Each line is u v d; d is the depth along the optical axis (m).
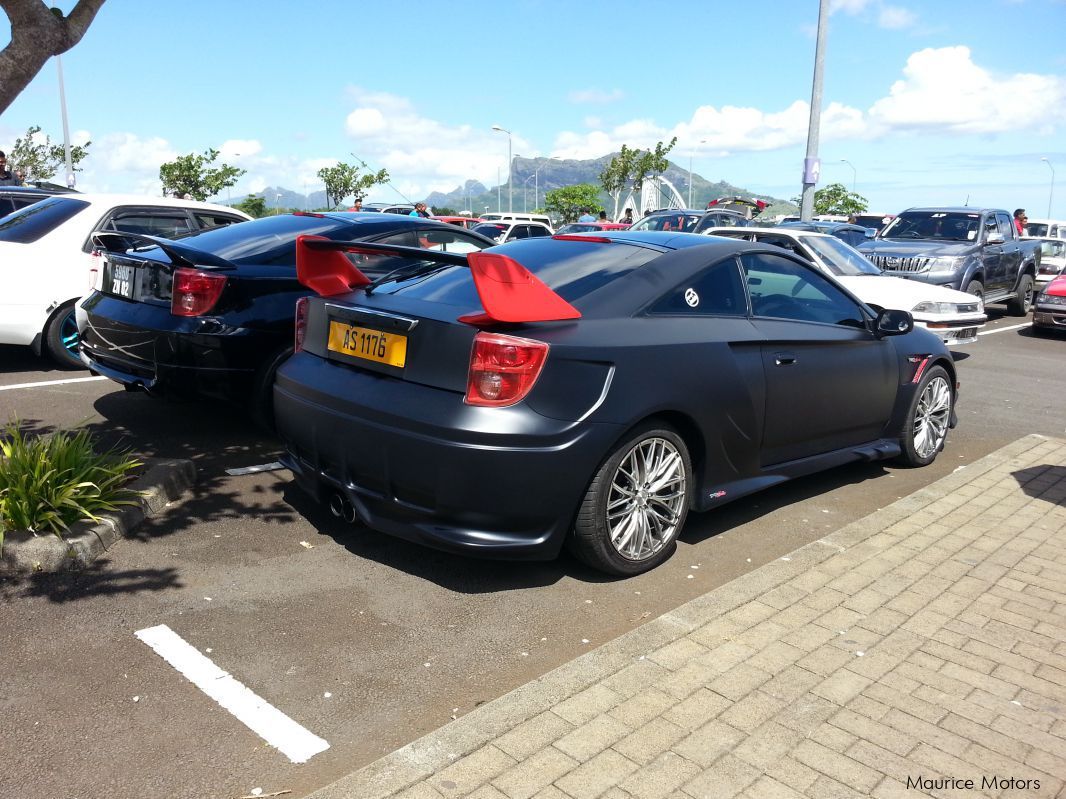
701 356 3.97
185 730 2.73
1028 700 2.93
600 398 3.53
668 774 2.50
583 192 54.41
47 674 3.00
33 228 7.50
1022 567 4.01
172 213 8.04
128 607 3.48
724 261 4.41
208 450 5.55
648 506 3.91
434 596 3.70
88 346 5.77
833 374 4.80
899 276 11.87
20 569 3.70
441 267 4.36
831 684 2.98
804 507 4.96
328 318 4.03
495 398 3.35
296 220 6.36
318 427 3.80
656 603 3.71
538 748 2.60
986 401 8.15
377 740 2.73
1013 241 15.27
